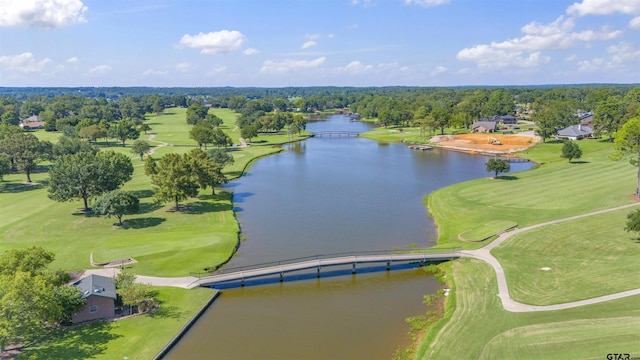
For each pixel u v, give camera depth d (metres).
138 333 46.66
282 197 104.56
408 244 73.44
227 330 48.47
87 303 48.69
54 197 87.19
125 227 80.50
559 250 64.31
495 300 51.22
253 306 54.09
